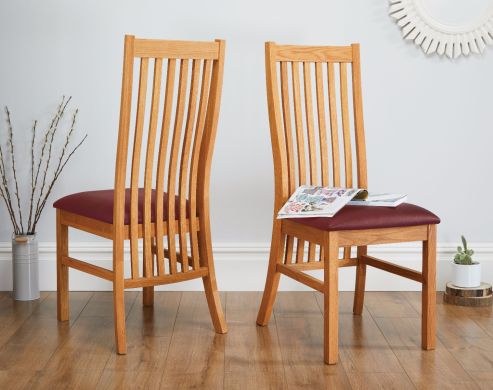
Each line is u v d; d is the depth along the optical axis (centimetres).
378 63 321
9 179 322
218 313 272
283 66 274
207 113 265
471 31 320
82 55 316
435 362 246
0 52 315
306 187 272
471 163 328
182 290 328
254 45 318
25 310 298
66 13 313
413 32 318
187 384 227
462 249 331
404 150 326
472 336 271
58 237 281
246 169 324
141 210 259
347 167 285
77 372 235
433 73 323
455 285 314
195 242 269
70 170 322
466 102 325
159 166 256
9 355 249
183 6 314
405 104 324
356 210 249
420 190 329
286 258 279
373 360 247
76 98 318
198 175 270
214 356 250
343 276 330
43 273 326
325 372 237
